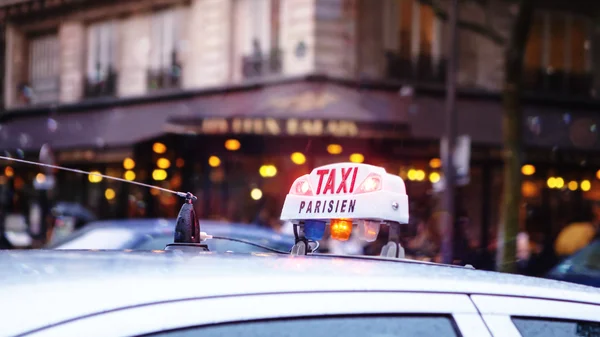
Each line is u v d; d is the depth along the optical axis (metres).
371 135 14.77
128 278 1.55
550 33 18.95
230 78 17.77
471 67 17.75
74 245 7.16
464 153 11.85
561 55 19.08
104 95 20.41
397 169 16.09
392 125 14.87
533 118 17.86
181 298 1.50
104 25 20.72
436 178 16.30
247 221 16.73
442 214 11.73
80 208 16.55
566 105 18.69
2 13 22.56
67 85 21.16
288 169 16.36
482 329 1.74
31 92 22.17
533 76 18.67
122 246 7.00
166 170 18.23
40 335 1.35
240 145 15.79
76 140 19.12
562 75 19.05
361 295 1.67
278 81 16.36
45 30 22.00
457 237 13.63
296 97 15.62
